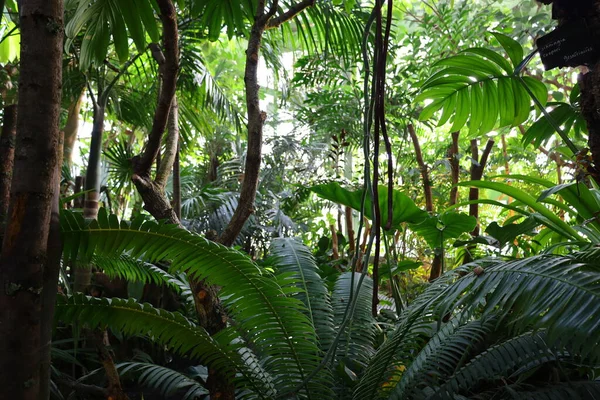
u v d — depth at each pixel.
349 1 2.56
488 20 4.07
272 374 1.75
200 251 1.43
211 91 3.64
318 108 4.42
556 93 3.89
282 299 1.59
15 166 1.09
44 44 1.09
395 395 1.60
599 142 1.39
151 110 3.70
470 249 2.99
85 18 1.99
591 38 1.34
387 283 3.73
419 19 4.65
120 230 1.35
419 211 2.27
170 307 2.90
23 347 1.07
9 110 1.38
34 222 1.08
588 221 2.07
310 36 2.80
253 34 1.94
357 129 3.87
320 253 3.95
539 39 1.42
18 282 1.07
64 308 1.51
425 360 1.63
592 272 1.17
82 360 2.65
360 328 2.17
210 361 1.69
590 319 1.05
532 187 4.55
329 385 1.93
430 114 2.89
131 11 2.02
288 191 4.30
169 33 1.56
